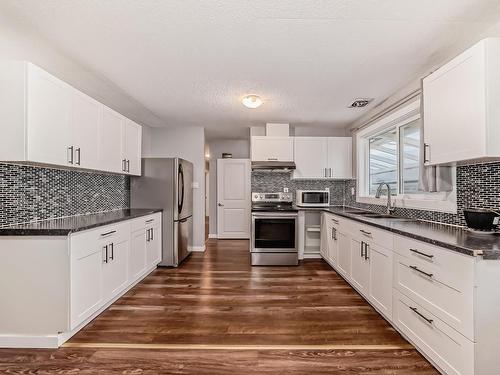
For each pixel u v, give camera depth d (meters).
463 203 2.30
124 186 4.10
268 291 3.14
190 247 4.92
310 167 4.67
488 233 1.93
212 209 6.62
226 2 1.71
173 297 2.96
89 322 2.40
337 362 1.88
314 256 4.62
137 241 3.26
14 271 2.04
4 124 1.90
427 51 2.29
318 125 4.86
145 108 3.90
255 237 4.21
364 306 2.75
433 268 1.76
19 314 2.04
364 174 4.46
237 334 2.23
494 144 1.62
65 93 2.28
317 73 2.72
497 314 1.45
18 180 2.34
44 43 2.16
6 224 2.22
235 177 6.43
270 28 1.98
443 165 2.29
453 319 1.60
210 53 2.34
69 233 2.04
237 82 2.95
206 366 1.84
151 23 1.91
